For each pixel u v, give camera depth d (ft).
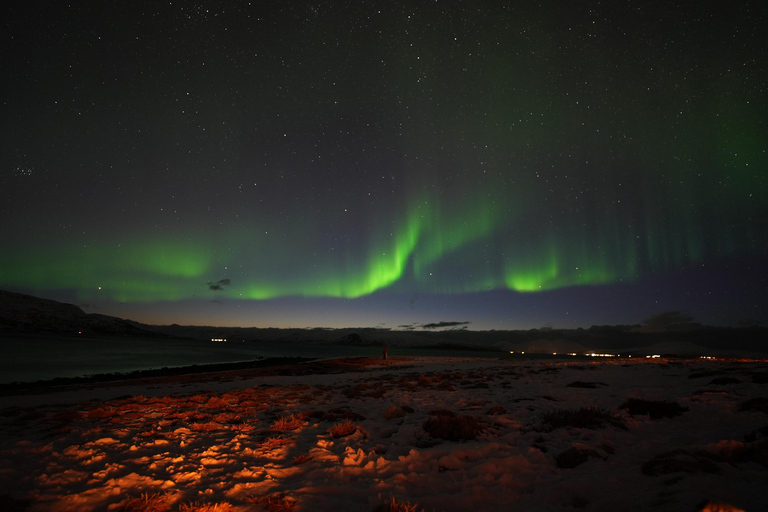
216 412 32.73
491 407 31.37
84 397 47.19
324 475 16.29
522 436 22.38
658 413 26.37
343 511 12.85
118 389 58.08
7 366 155.53
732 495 11.88
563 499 13.20
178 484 15.37
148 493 14.14
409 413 31.07
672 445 19.30
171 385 63.87
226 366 129.29
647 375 57.00
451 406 34.24
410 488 14.74
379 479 15.84
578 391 41.75
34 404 40.22
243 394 44.19
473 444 20.54
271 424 27.91
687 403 30.14
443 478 15.76
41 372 137.49
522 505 13.10
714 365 70.79
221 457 19.02
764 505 11.35
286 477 16.33
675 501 11.43
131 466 17.58
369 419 29.48
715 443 17.53
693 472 14.15
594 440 20.36
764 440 16.52
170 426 26.94
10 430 25.09
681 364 79.46
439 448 19.72
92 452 19.43
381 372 91.61
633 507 11.98
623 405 29.40
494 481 15.01
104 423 27.66
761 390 33.63
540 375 64.90
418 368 104.01
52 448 20.22
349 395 43.42
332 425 27.09
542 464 17.15
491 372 76.23
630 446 19.80
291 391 48.49
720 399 30.45
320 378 73.31
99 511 12.92
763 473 14.08
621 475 15.06
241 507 13.03
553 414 26.43
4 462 17.61
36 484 15.11
